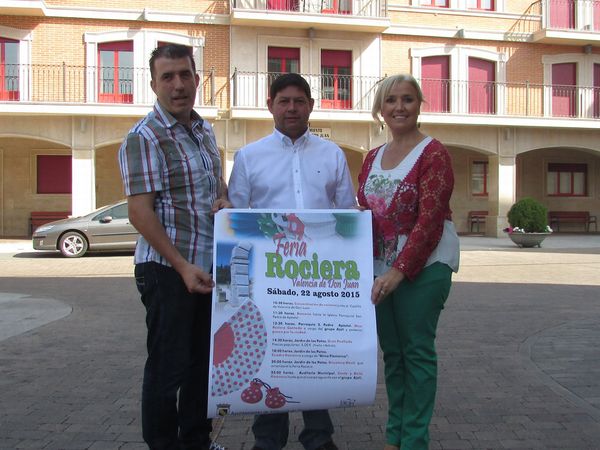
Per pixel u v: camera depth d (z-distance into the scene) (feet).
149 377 9.73
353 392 9.76
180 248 9.65
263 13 65.10
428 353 10.56
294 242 9.93
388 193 10.75
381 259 10.89
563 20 75.00
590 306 26.91
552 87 74.64
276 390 9.64
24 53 63.82
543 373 16.56
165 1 66.08
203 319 10.53
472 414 13.47
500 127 72.43
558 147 74.23
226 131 66.64
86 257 49.42
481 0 73.92
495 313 25.27
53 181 72.38
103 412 13.67
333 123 68.33
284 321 9.73
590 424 12.84
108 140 63.77
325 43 69.10
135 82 65.16
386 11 68.95
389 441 11.01
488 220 74.23
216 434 12.57
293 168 11.16
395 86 10.91
